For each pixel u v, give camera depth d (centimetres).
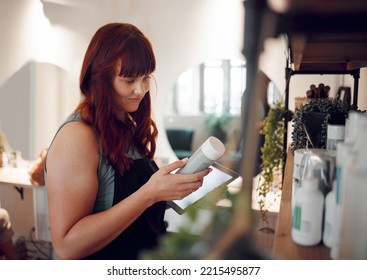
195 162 68
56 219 69
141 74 75
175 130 306
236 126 291
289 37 40
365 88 108
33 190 226
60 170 68
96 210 78
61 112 238
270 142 78
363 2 31
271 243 47
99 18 227
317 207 44
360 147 33
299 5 33
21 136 241
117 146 75
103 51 73
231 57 219
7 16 237
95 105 73
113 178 78
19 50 238
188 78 303
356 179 32
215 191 40
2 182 207
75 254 69
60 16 231
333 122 71
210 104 300
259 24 36
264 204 77
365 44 56
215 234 35
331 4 32
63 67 234
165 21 225
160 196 69
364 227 32
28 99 240
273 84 157
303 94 165
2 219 196
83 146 70
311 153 50
